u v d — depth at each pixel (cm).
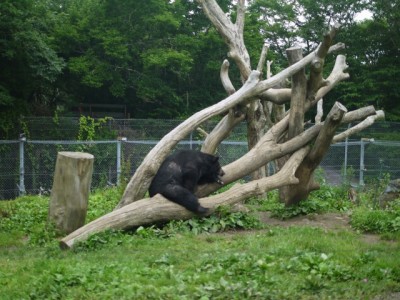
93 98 3164
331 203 1355
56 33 2881
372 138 2319
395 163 2175
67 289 671
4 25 2245
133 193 1088
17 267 809
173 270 741
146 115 3181
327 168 2162
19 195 1953
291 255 823
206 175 1145
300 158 1202
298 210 1217
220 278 687
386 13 3128
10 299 654
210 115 1159
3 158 1994
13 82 2409
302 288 664
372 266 754
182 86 3200
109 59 2961
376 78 3092
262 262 737
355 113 1267
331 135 1172
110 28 2917
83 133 2205
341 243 916
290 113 1239
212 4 1521
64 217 1055
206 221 1061
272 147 1202
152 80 2961
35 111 2748
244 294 629
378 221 1074
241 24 1531
